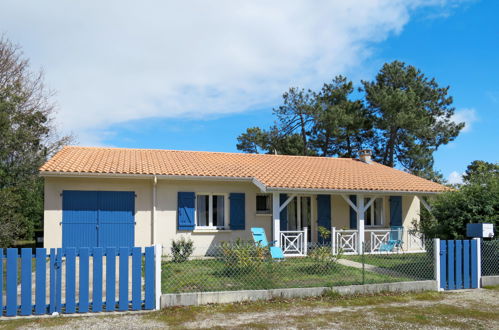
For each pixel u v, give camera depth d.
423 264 10.48
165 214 14.45
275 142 33.72
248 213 15.48
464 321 6.64
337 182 15.62
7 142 19.14
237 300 7.69
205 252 14.66
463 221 10.42
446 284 9.09
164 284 8.30
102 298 7.52
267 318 6.76
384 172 19.00
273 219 14.11
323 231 15.10
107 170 13.60
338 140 32.97
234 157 18.41
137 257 7.19
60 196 13.52
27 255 6.80
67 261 6.91
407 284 8.73
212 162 16.75
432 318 6.80
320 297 8.07
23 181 20.12
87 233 13.66
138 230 14.16
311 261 11.75
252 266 9.66
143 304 7.26
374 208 17.69
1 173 18.80
